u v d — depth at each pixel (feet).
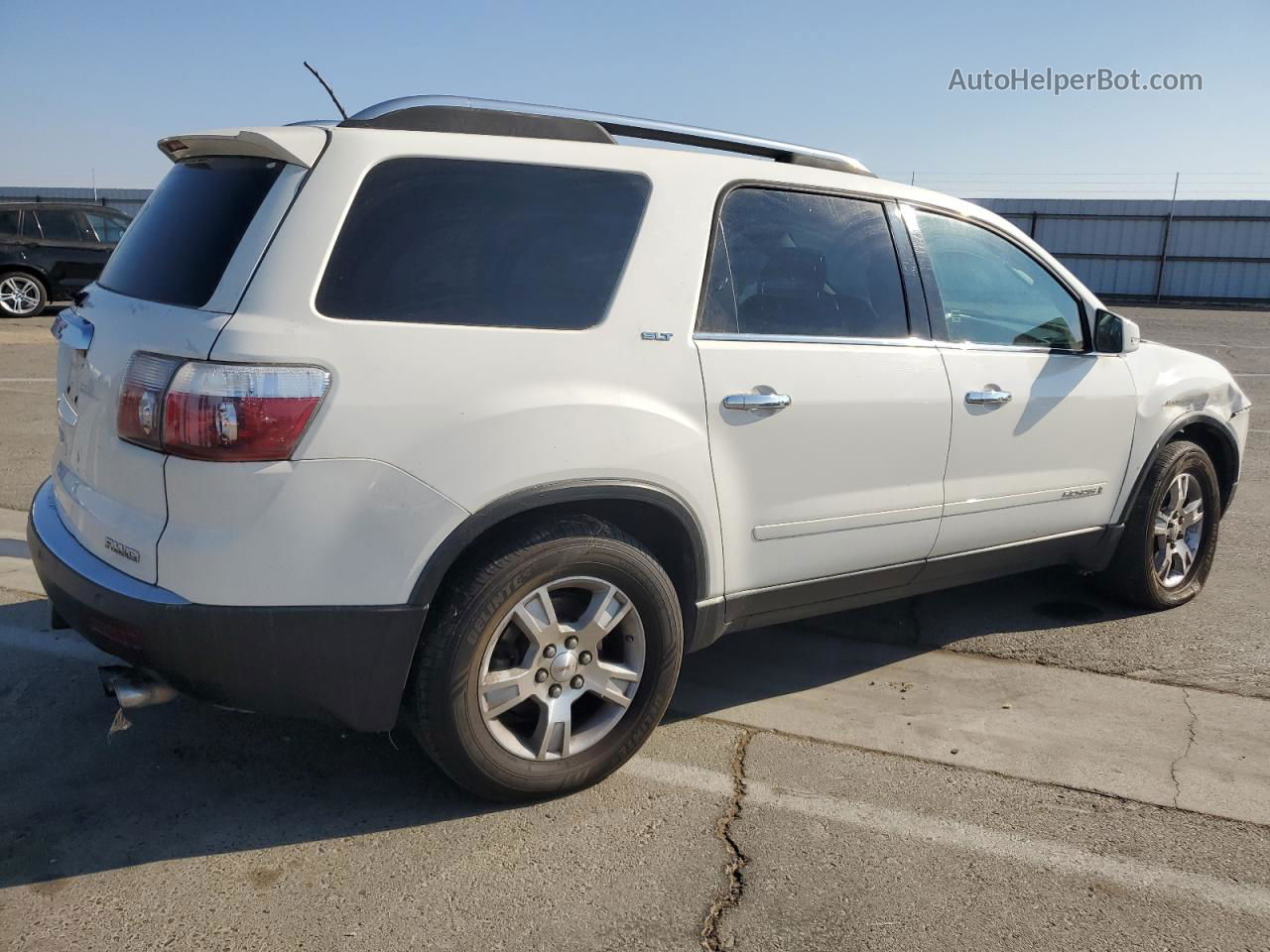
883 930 8.16
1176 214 88.33
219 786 9.96
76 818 9.36
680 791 10.12
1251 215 86.07
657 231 9.94
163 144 9.53
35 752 10.48
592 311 9.45
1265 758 11.10
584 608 9.78
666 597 9.84
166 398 8.03
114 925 7.95
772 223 10.92
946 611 15.38
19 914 8.04
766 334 10.60
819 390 10.76
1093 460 13.78
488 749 9.24
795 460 10.71
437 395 8.49
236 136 8.63
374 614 8.40
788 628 14.64
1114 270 91.30
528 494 8.87
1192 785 10.50
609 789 10.12
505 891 8.50
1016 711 12.11
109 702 11.57
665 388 9.68
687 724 11.59
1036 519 13.33
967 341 12.46
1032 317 13.33
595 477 9.21
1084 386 13.47
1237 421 16.10
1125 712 12.14
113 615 8.26
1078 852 9.29
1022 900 8.57
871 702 12.27
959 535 12.50
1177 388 14.73
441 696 8.87
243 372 7.90
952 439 12.03
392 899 8.36
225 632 8.08
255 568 8.05
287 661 8.29
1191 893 8.73
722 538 10.35
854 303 11.44
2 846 8.90
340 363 8.16
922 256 12.16
